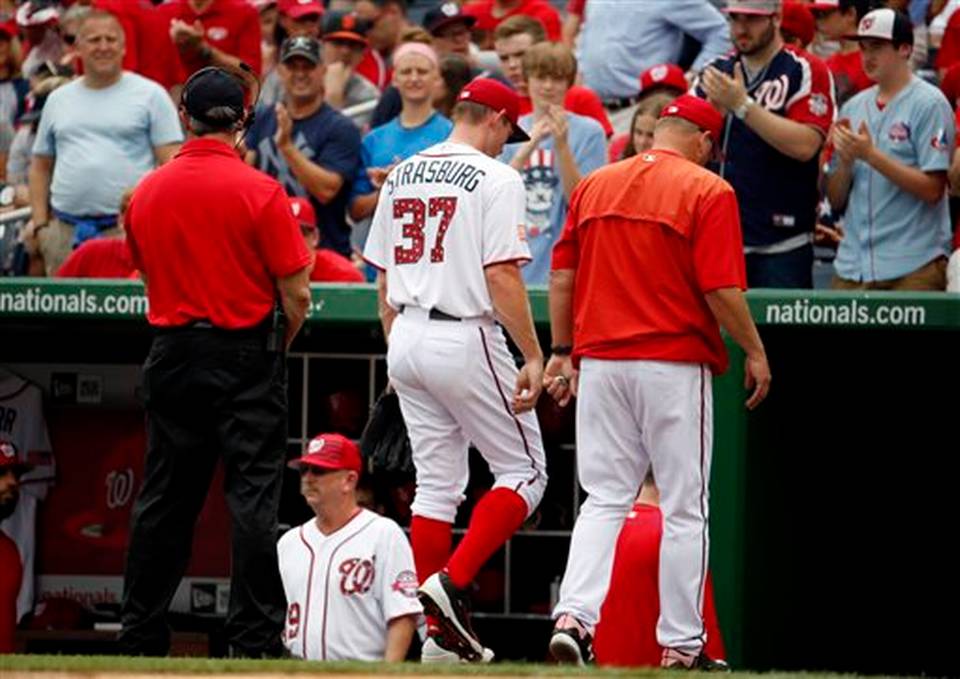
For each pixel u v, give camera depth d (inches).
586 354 1173.1
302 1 1999.3
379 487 1537.9
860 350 1526.8
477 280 1206.3
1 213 1882.4
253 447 1149.7
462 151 1218.0
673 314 1155.3
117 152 1768.0
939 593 1552.7
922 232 1569.9
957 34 1770.4
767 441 1461.6
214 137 1163.3
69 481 1624.0
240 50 1932.8
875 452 1540.4
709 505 1392.7
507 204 1200.8
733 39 1565.0
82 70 1932.8
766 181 1552.7
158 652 1167.0
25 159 1983.3
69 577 1617.9
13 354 1620.3
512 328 1198.9
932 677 1485.0
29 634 1601.9
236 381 1145.4
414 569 1304.1
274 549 1146.0
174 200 1147.3
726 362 1179.3
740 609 1387.8
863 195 1583.4
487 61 1957.4
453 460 1239.5
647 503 1305.4
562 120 1614.2
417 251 1217.4
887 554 1544.0
